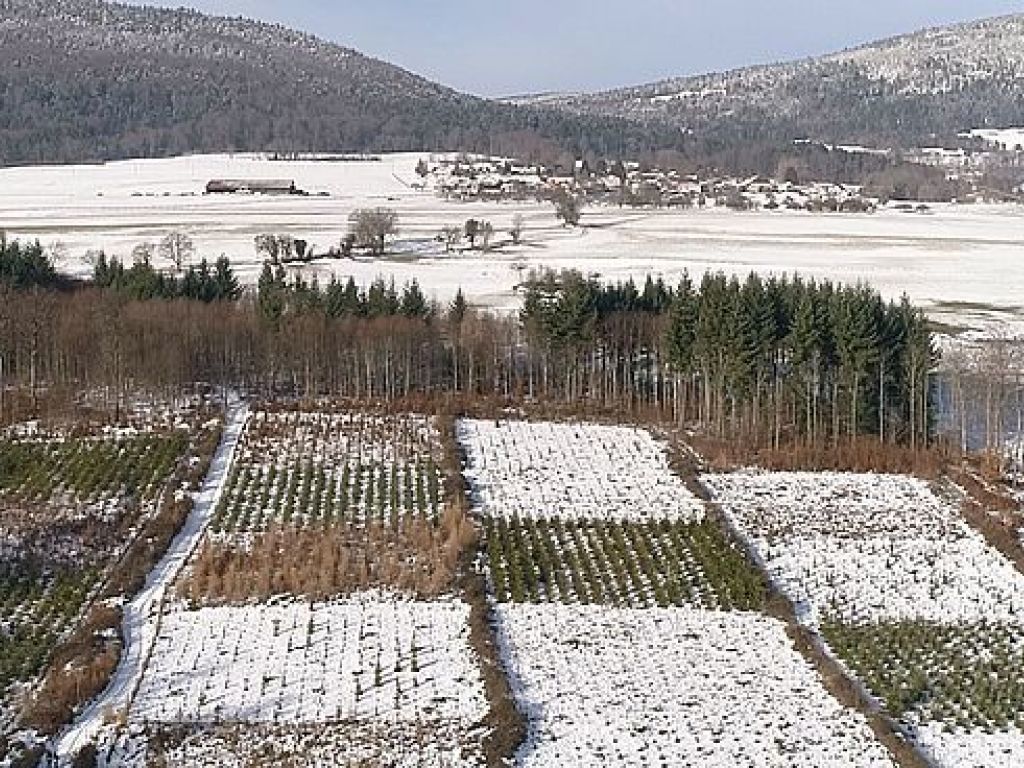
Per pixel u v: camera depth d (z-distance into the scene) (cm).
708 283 9112
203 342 9356
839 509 7212
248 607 5669
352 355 9350
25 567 6012
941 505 7325
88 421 8362
